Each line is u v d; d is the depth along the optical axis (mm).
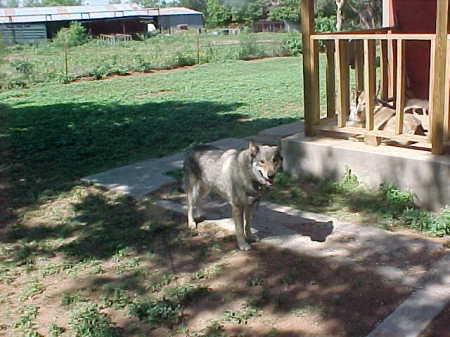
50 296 3705
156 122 8875
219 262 3969
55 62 22188
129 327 3320
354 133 5062
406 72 6176
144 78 16562
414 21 5977
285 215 4605
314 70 5227
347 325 3188
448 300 3311
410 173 4574
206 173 4223
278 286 3605
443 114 4469
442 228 4070
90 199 5359
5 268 4098
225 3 52219
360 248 3961
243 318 3311
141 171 6035
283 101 10680
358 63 5543
